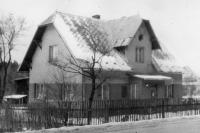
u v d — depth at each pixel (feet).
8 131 46.19
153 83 89.56
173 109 70.33
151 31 92.58
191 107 74.64
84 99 75.31
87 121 53.93
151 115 64.75
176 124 55.88
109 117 57.31
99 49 81.46
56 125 50.78
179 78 102.17
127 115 59.98
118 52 87.92
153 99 65.57
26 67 99.91
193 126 53.16
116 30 93.71
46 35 88.58
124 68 82.64
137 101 62.08
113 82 82.48
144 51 91.66
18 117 47.98
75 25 86.33
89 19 94.94
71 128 48.52
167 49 106.93
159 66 94.38
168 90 99.71
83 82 75.15
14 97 98.53
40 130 46.57
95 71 77.36
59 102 52.54
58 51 82.94
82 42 80.94
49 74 86.17
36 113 49.19
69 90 66.33
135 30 86.84
